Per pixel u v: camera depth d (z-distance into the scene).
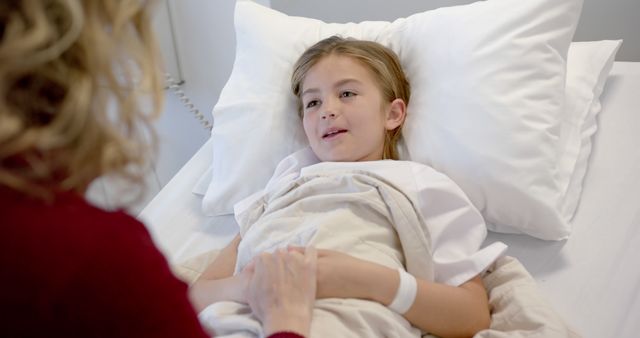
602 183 1.27
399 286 0.93
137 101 0.49
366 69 1.25
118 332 0.44
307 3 1.94
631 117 1.39
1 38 0.41
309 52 1.31
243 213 1.22
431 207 1.09
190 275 1.20
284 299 0.87
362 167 1.16
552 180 1.16
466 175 1.18
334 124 1.20
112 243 0.44
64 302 0.42
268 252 0.95
